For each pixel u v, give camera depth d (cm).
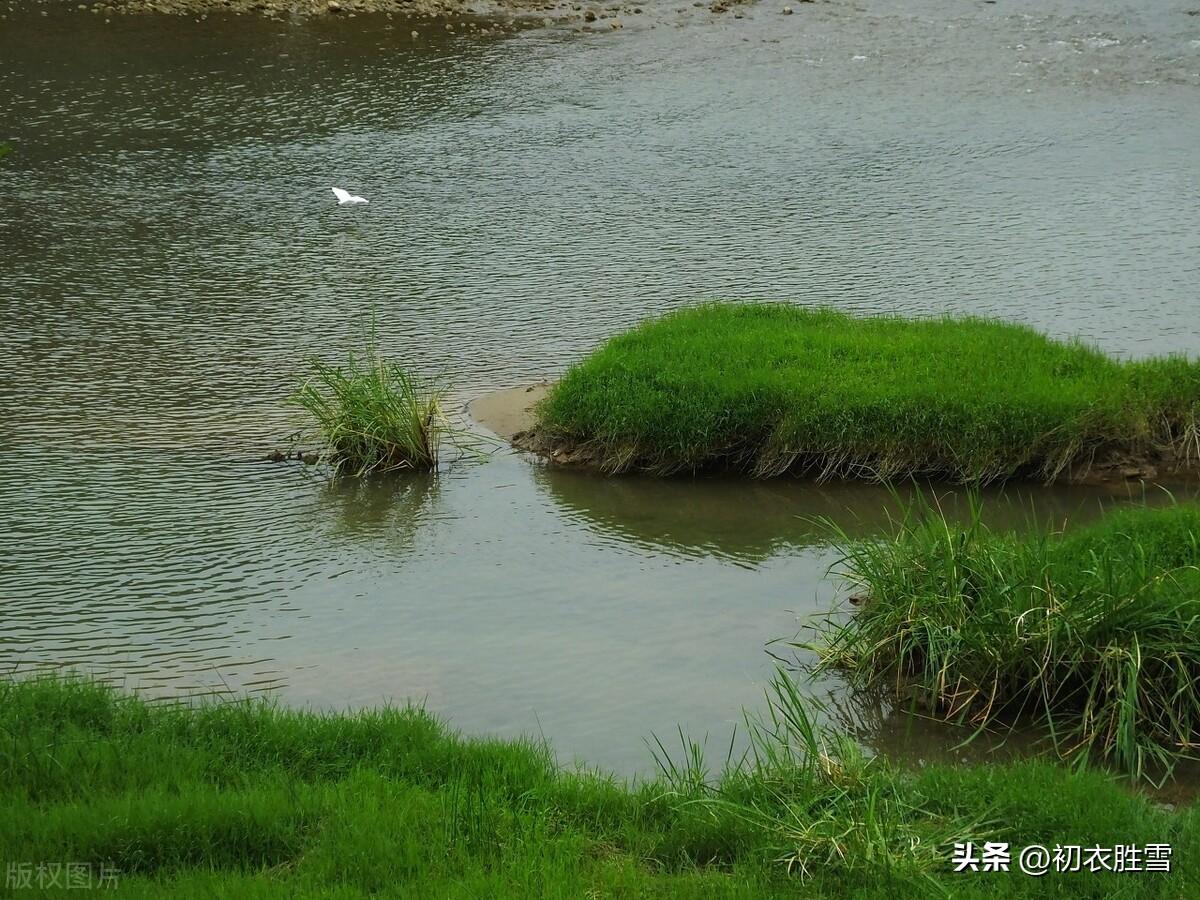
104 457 1786
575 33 4378
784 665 1292
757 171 3173
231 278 2506
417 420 1802
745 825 951
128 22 4350
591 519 1653
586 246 2689
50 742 1037
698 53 4178
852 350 1917
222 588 1453
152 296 2411
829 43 4284
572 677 1267
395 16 4491
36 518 1605
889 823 939
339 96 3706
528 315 2333
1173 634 1164
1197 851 904
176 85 3759
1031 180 3072
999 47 4200
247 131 3409
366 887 868
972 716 1195
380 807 962
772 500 1700
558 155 3288
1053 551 1316
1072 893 871
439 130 3459
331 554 1547
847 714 1209
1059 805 964
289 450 1812
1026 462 1719
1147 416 1761
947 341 1947
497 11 4591
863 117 3588
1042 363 1867
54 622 1364
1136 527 1373
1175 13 4475
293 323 2291
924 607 1272
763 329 2006
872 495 1700
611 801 998
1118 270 2497
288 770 1030
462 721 1187
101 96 3650
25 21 4341
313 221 2828
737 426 1769
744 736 1162
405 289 2459
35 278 2492
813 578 1492
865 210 2898
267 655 1309
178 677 1261
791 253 2636
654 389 1823
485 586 1472
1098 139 3356
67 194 2962
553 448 1841
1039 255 2591
